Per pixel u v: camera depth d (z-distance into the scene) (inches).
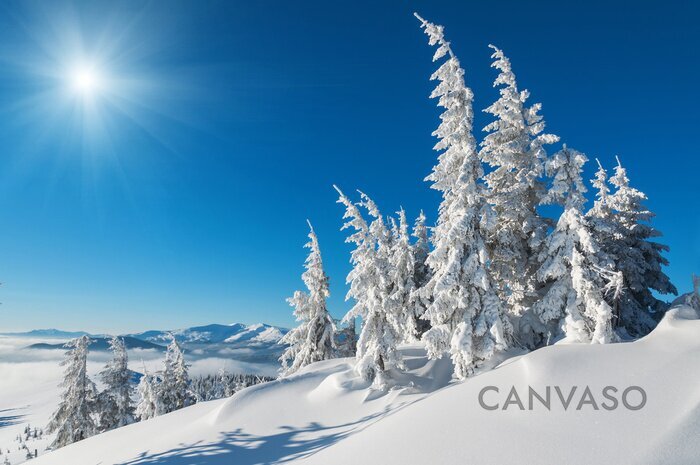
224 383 2363.4
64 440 1478.8
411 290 1021.8
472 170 732.7
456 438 357.1
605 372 396.5
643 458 264.2
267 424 705.0
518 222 852.6
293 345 1264.8
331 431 623.5
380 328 818.2
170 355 1802.4
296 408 754.2
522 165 877.2
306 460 465.1
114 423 1611.7
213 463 575.5
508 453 313.3
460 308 713.6
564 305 719.1
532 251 869.2
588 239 670.5
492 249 808.3
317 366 984.3
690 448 260.4
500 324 672.4
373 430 464.8
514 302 891.4
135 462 647.8
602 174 1104.2
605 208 1067.9
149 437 786.2
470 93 738.2
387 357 788.6
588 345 462.0
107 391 1628.9
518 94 866.1
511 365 470.0
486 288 679.1
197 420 802.8
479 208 740.7
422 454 351.3
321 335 1239.5
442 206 798.5
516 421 354.6
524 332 797.2
